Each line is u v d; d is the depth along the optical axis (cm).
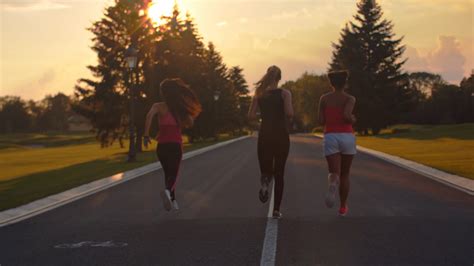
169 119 850
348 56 7069
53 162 3609
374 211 905
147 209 1003
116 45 4381
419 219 820
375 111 6656
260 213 910
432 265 556
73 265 593
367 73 6819
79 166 2467
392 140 4438
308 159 2358
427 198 1058
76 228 826
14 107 17975
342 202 855
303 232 734
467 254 598
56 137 13025
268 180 818
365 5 7125
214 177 1603
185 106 846
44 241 732
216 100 6172
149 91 4403
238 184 1399
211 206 1007
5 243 732
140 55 4369
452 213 871
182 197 1150
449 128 6262
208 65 7306
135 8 4372
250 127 12181
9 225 886
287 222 814
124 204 1086
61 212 1009
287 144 798
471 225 764
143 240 712
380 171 1678
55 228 836
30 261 619
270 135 794
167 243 688
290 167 1911
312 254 611
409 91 7106
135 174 1819
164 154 846
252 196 1146
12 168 3078
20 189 1498
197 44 6122
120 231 783
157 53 4578
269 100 791
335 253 614
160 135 853
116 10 4369
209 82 6219
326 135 809
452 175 1470
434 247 632
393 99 6900
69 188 1443
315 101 10462
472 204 970
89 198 1207
